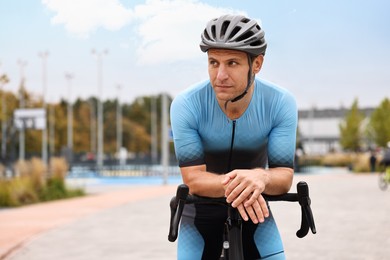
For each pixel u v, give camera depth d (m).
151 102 91.44
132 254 7.63
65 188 19.70
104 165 47.72
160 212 13.37
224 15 2.24
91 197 18.95
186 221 2.63
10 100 46.38
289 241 8.42
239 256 2.27
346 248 7.76
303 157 40.94
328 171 43.78
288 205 14.62
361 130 66.50
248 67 2.21
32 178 19.02
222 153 2.58
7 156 44.62
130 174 40.41
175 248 8.08
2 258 7.47
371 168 39.31
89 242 8.77
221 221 2.58
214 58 2.20
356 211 12.73
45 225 11.24
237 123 2.51
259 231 2.59
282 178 2.35
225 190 2.18
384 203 14.79
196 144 2.51
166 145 26.89
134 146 82.31
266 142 2.60
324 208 13.48
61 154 48.59
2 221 12.19
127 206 15.12
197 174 2.43
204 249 2.61
